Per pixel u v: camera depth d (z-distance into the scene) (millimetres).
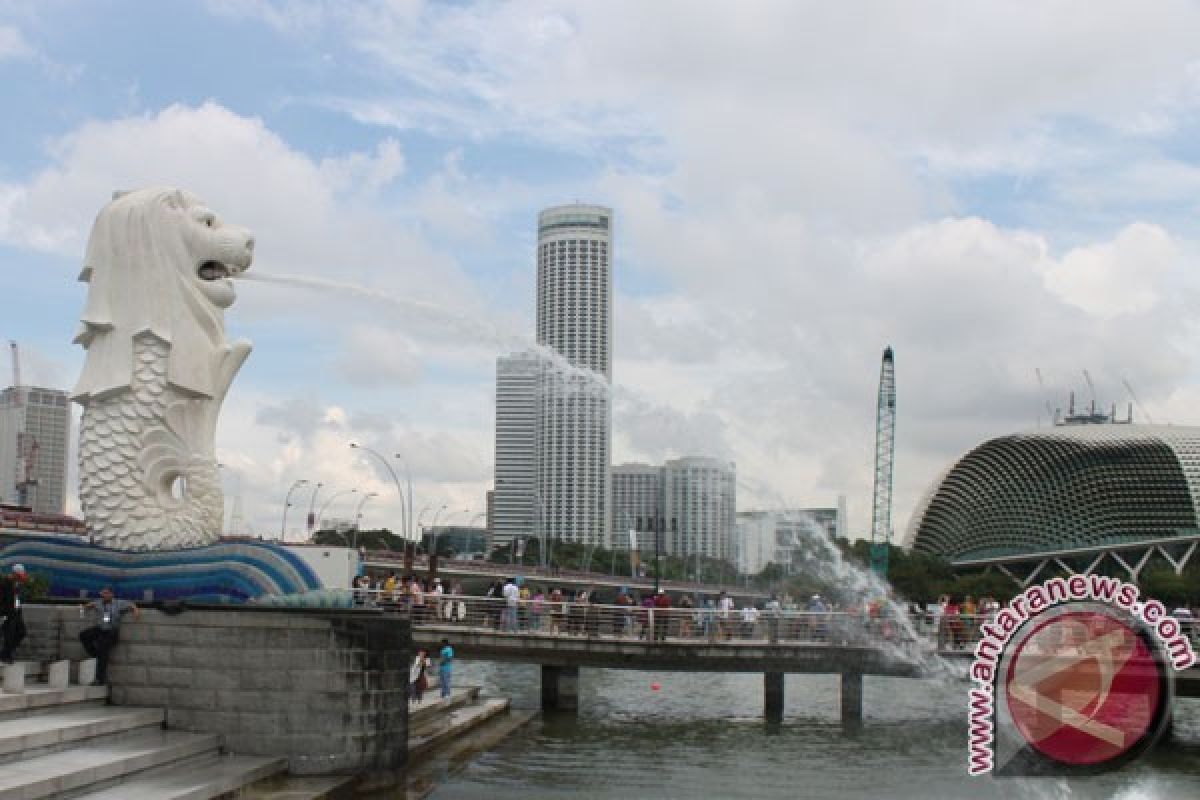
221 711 24438
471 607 44750
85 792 18875
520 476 182250
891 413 136500
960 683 40156
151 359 29328
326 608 27422
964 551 195625
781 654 40375
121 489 28969
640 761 31859
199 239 29859
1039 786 27781
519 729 38531
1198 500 179000
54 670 24312
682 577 150250
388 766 25141
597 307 182125
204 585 28047
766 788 27859
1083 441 184875
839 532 143125
